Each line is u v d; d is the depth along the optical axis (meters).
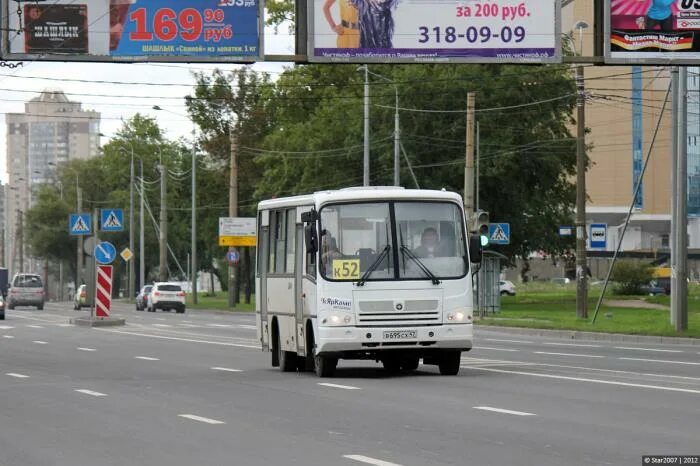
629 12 63.97
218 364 61.72
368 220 50.62
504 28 62.88
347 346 49.72
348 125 171.00
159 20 61.75
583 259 109.88
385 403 39.62
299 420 35.19
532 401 39.38
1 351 74.31
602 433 30.81
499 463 25.94
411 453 27.75
